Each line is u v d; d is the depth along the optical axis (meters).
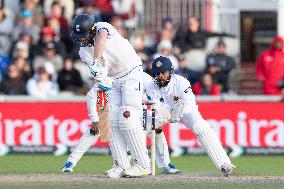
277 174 40.91
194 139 54.06
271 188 33.25
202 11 76.69
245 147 53.72
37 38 68.94
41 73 63.00
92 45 36.06
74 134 54.12
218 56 66.06
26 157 52.50
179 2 76.56
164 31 67.81
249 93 73.19
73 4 71.00
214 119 53.59
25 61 65.50
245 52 78.31
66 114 54.16
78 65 67.88
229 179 36.62
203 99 54.25
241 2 78.31
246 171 43.09
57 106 54.19
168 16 76.69
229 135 53.69
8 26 69.94
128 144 37.06
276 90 65.06
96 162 49.12
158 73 37.88
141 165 37.28
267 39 79.00
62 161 49.81
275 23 79.62
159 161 40.31
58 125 54.19
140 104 36.69
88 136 40.94
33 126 54.34
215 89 63.22
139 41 66.75
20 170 43.59
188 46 69.31
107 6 72.38
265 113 53.62
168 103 38.47
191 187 33.47
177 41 69.50
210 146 38.44
